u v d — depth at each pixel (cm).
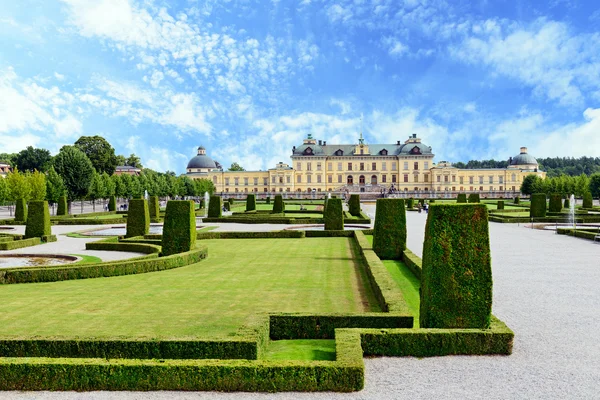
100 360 964
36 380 951
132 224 3306
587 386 948
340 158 14675
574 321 1360
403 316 1221
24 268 1969
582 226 4362
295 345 1193
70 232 4222
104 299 1609
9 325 1305
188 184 12888
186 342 1043
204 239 3531
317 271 2116
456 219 1181
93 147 11088
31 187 6750
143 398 917
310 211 6769
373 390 936
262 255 2647
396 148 14950
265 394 929
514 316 1411
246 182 15038
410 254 2322
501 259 2441
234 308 1481
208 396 923
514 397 904
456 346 1107
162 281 1920
